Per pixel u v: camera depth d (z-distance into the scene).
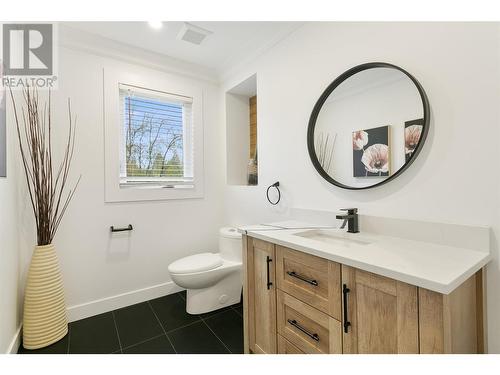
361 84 1.43
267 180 2.12
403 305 0.84
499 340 0.99
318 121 1.67
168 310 2.12
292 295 1.24
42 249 1.68
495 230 1.00
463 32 1.07
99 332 1.80
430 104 1.17
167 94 2.40
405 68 1.25
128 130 2.26
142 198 2.26
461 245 1.07
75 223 1.97
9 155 1.49
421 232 1.19
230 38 2.01
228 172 2.68
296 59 1.84
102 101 2.07
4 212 1.39
